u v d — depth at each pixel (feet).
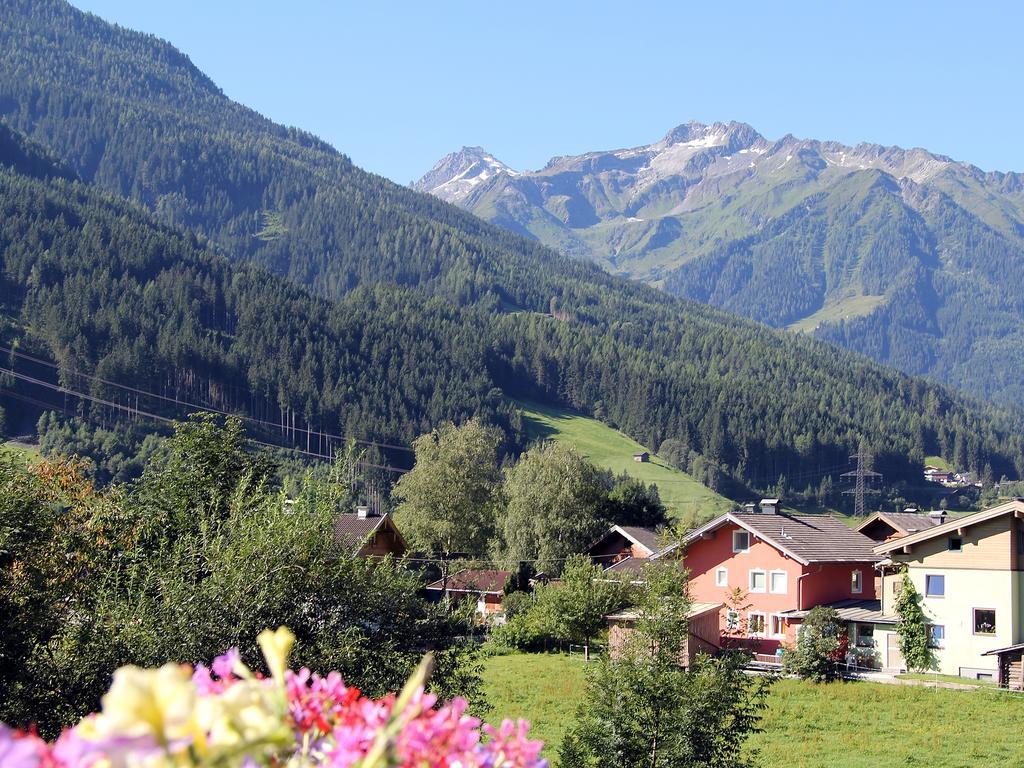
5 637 49.57
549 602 210.38
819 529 212.64
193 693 8.48
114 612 53.06
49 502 65.26
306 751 10.71
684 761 65.72
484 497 285.43
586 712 70.18
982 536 172.65
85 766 8.14
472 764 11.16
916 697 154.61
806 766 110.63
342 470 68.18
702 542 208.74
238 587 54.90
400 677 61.05
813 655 171.12
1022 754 117.60
